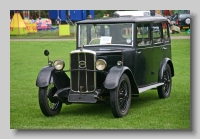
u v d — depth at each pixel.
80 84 8.15
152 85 9.48
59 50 22.00
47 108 8.13
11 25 31.59
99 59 7.93
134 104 9.36
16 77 13.68
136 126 7.45
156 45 9.84
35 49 22.53
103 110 8.84
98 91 8.11
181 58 17.66
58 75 8.38
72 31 33.12
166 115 8.22
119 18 9.20
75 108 9.14
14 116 8.41
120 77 7.82
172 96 10.27
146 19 9.40
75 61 8.14
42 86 7.98
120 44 8.88
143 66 9.20
